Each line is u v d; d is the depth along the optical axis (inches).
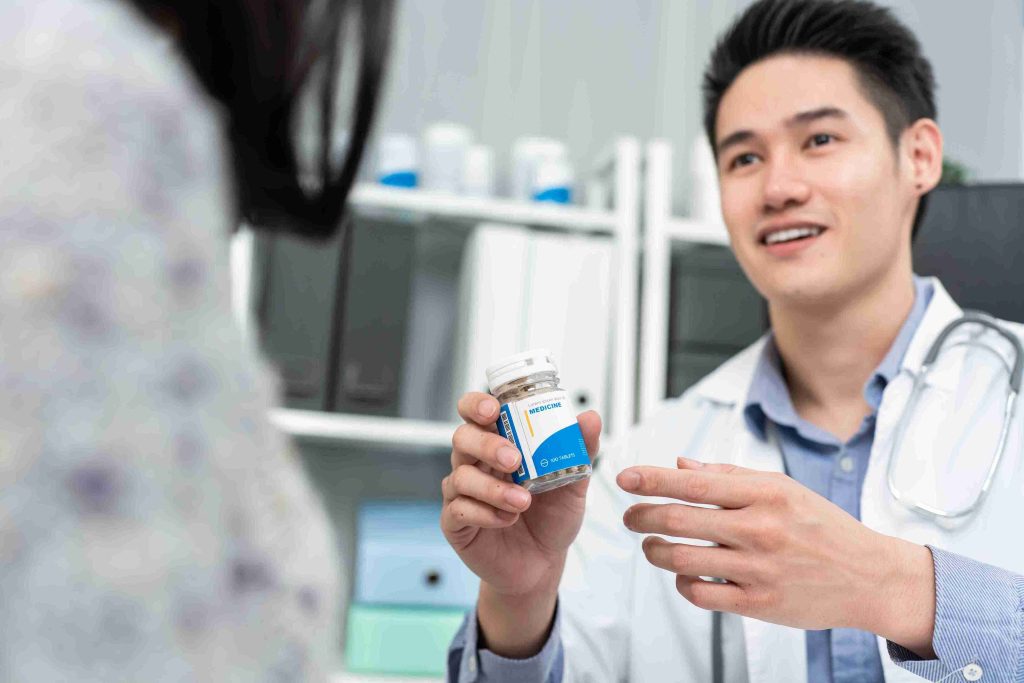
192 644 9.8
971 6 97.6
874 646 39.9
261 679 10.3
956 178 78.8
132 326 10.2
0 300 9.8
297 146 15.5
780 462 46.1
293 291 70.1
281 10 14.1
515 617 36.9
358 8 15.3
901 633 30.4
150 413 10.1
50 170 10.4
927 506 41.3
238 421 11.1
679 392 73.2
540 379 31.0
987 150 96.2
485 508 31.8
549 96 91.3
